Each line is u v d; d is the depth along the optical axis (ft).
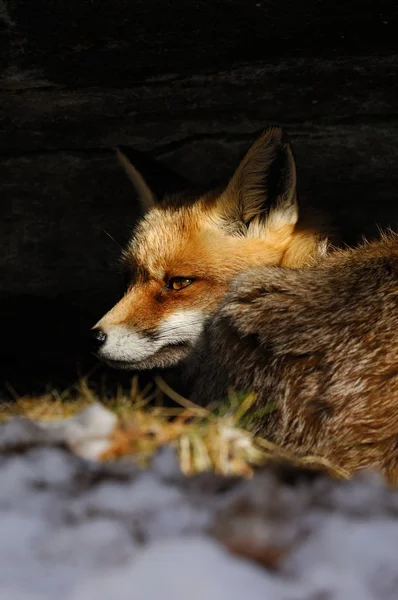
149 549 12.28
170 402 33.09
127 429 20.71
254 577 11.58
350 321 25.59
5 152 38.55
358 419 24.09
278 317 27.04
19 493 15.57
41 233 40.37
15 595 11.09
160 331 32.35
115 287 41.16
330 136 35.99
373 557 12.73
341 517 14.44
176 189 36.27
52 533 13.39
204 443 20.71
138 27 32.04
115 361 32.07
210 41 32.45
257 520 13.42
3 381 39.83
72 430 20.11
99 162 38.58
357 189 37.40
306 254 32.89
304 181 37.47
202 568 11.53
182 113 36.35
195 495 15.70
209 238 33.17
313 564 12.49
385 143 35.86
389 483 22.70
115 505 14.89
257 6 30.63
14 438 19.15
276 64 33.35
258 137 32.27
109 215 39.96
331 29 31.35
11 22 32.35
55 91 35.35
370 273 27.14
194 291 32.78
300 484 17.22
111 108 36.27
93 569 12.10
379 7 30.12
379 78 33.60
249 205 33.22
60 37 32.76
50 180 39.14
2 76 34.45
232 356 27.81
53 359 42.16
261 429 25.86
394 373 23.98
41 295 41.60
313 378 25.30
